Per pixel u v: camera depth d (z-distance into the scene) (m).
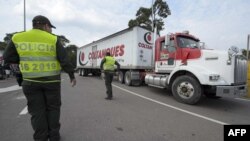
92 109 5.81
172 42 8.02
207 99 8.05
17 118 4.86
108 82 7.50
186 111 5.82
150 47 12.52
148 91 9.83
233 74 6.22
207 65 6.68
